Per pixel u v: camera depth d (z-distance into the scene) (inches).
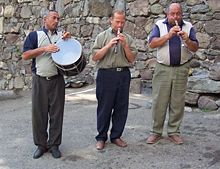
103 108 171.3
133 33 293.3
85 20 329.7
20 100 322.7
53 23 160.1
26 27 371.6
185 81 176.1
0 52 386.0
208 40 256.5
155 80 177.3
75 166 157.9
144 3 285.6
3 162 164.4
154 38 171.0
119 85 168.7
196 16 260.1
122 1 300.4
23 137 199.3
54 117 165.9
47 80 160.2
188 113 233.8
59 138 168.9
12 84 382.3
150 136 181.9
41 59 158.7
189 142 181.2
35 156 166.9
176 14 168.2
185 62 173.2
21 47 374.3
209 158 161.9
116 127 176.9
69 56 157.2
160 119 179.5
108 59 165.0
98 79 169.2
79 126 213.6
